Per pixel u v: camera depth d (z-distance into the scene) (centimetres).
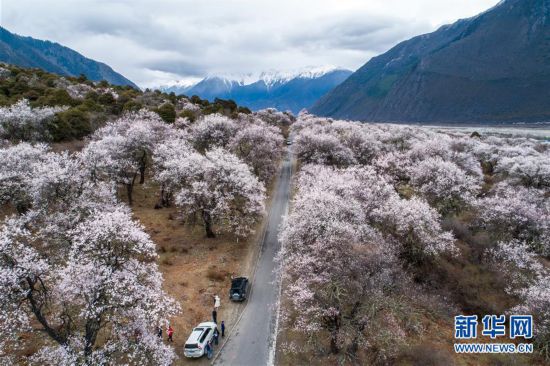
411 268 3688
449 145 7831
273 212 5316
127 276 2066
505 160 6575
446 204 4712
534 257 4019
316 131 7931
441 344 2925
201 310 3011
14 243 2086
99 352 1911
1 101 6150
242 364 2466
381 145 7581
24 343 2283
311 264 2803
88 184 3406
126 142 4706
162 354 2102
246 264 3816
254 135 6334
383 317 2697
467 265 4009
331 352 2567
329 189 4025
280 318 2978
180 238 4244
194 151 5491
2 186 3309
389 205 3931
